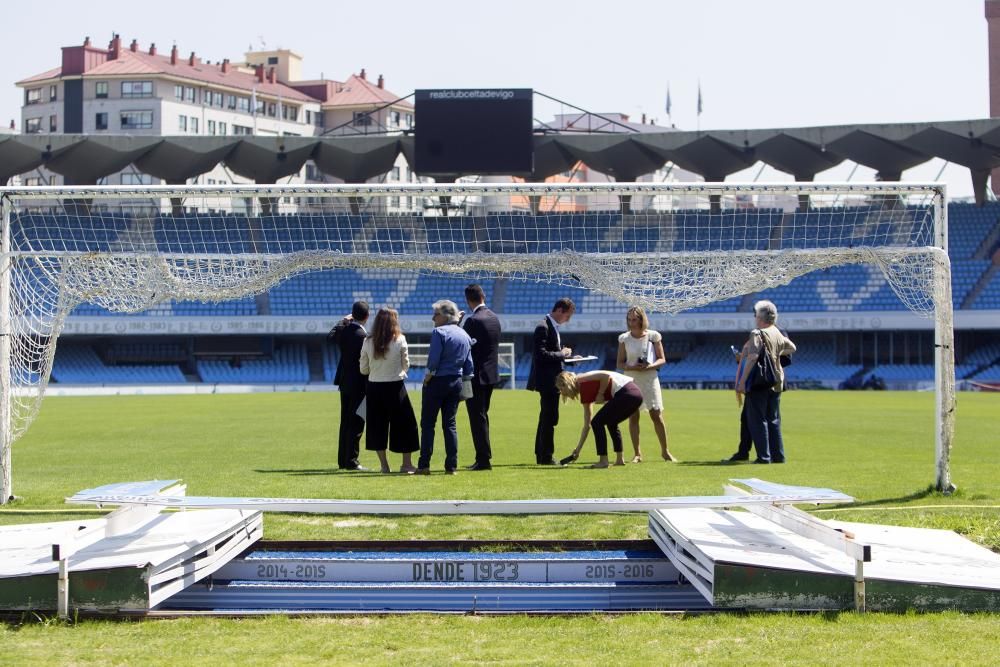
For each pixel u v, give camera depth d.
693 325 49.09
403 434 11.66
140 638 6.13
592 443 16.73
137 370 51.78
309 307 51.03
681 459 13.74
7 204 10.46
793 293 50.38
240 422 23.36
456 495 9.74
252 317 49.75
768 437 13.06
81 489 10.91
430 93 41.78
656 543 8.09
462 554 7.86
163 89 79.19
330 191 10.70
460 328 11.77
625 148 45.06
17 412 10.71
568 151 46.25
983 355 50.34
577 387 12.35
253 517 8.12
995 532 8.34
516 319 49.91
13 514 9.41
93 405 32.28
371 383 11.67
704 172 45.97
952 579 6.62
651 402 13.20
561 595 7.23
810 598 6.57
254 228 48.16
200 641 6.07
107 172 45.81
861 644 5.90
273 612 6.67
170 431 20.50
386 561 7.58
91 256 10.59
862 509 9.22
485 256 10.97
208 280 10.95
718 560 6.56
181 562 6.93
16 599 6.54
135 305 10.95
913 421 22.62
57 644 6.00
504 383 49.69
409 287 51.78
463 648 5.94
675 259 11.08
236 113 84.12
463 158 41.88
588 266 11.13
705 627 6.27
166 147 45.03
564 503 7.51
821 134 43.97
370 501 7.61
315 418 24.84
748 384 12.74
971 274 49.56
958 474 11.88
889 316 48.06
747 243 45.81
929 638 6.00
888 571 6.72
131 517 7.62
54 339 10.65
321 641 6.08
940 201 10.52
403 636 6.19
